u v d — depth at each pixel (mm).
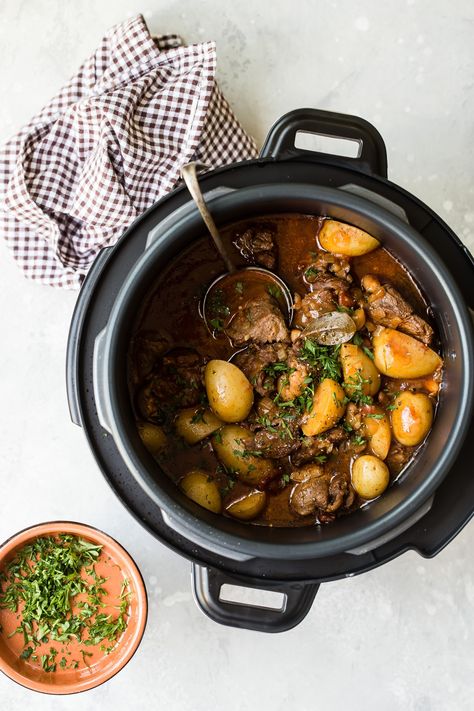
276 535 803
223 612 842
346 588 979
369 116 976
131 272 773
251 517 824
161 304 818
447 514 820
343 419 825
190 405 826
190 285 821
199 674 970
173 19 968
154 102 908
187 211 781
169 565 963
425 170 977
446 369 813
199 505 806
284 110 973
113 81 915
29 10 963
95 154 911
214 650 972
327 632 977
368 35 977
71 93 922
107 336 769
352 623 977
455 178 977
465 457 821
